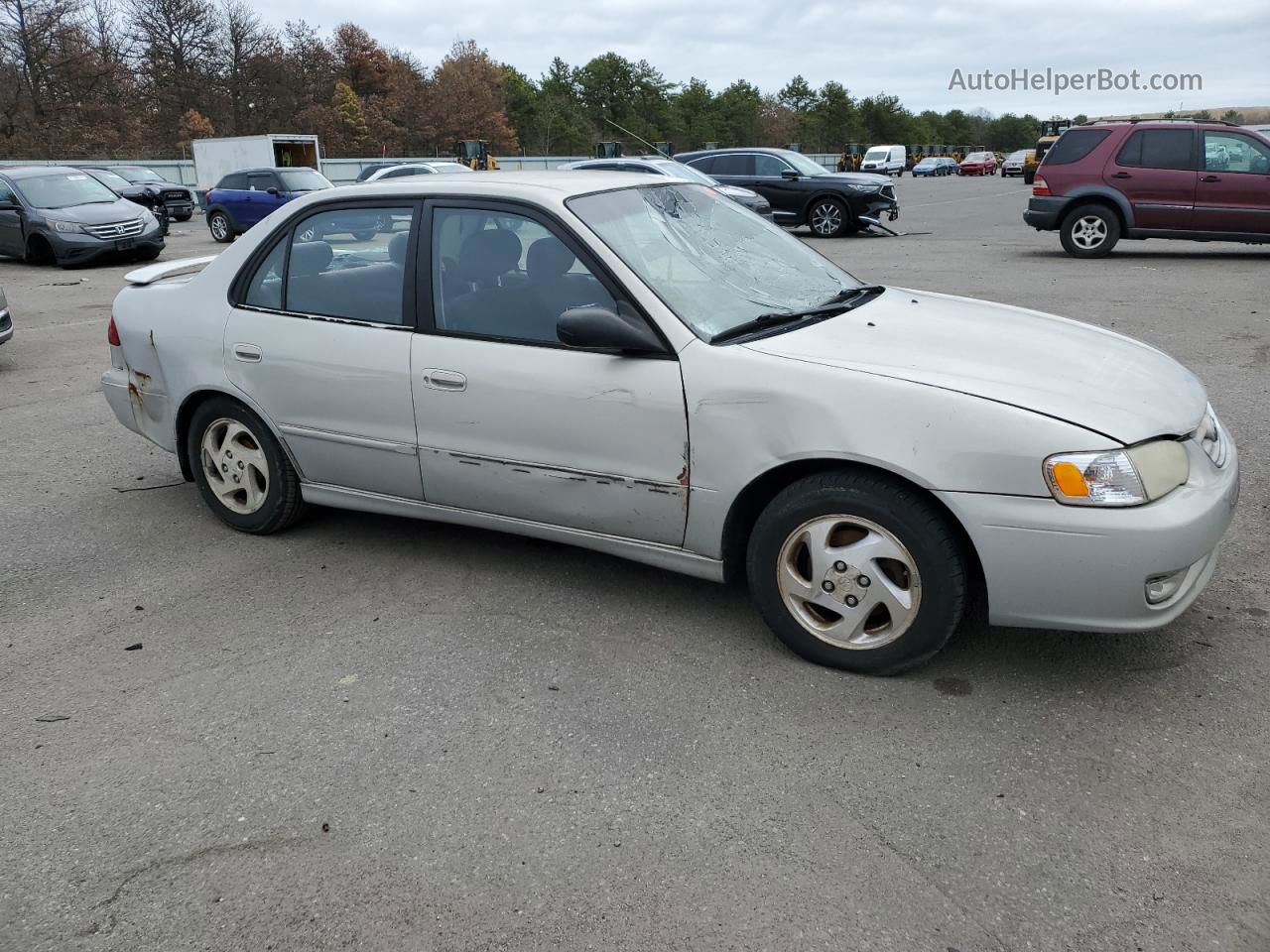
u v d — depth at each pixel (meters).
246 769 2.92
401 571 4.25
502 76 90.19
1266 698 3.10
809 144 115.88
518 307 3.71
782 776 2.79
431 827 2.64
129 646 3.69
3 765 2.98
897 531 3.08
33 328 10.86
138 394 4.85
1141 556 2.85
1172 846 2.48
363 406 4.06
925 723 3.03
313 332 4.16
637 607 3.85
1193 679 3.22
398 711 3.19
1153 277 11.95
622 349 3.39
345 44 78.81
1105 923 2.25
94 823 2.71
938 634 3.12
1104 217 14.00
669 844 2.55
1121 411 3.00
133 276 4.98
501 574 4.19
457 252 3.84
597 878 2.44
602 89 91.44
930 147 119.75
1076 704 3.10
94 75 55.44
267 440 4.46
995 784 2.73
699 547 3.47
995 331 3.62
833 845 2.52
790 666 3.37
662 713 3.13
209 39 64.44
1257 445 5.48
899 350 3.33
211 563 4.41
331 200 4.18
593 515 3.64
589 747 2.96
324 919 2.34
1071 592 2.93
